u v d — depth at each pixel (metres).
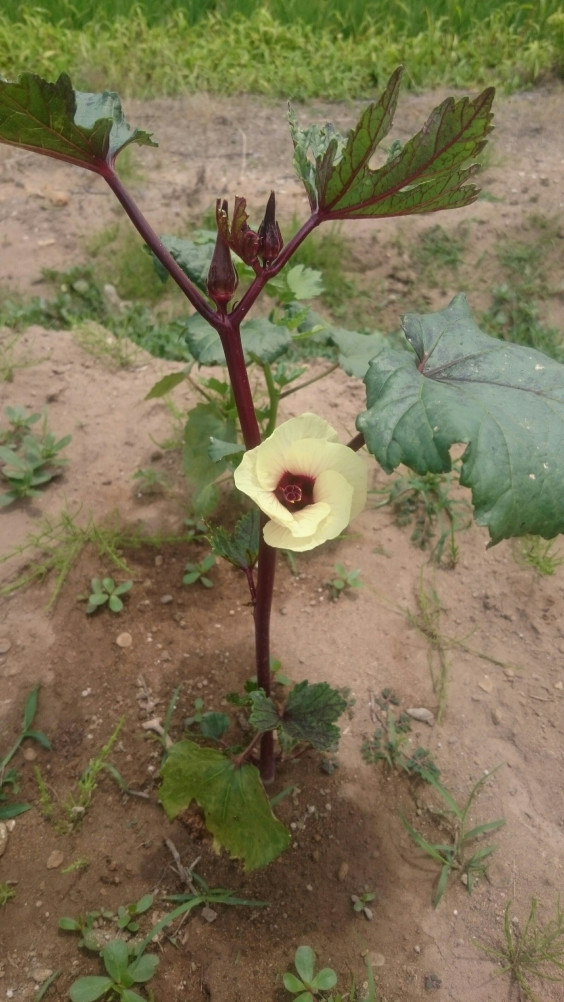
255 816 0.45
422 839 0.50
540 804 0.53
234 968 0.45
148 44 1.61
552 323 1.12
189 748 0.47
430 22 1.69
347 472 0.34
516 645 0.62
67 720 0.55
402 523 0.70
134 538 0.67
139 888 0.48
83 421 0.79
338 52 1.64
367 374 0.35
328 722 0.43
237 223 0.32
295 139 0.36
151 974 0.44
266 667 0.47
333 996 0.44
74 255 1.13
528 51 1.63
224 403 0.68
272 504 0.33
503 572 0.67
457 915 0.48
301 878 0.48
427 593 0.65
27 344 0.89
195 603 0.63
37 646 0.59
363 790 0.53
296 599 0.64
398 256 1.18
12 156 1.34
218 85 1.57
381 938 0.46
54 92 0.29
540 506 0.32
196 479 0.65
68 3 1.71
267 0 1.78
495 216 1.21
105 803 0.51
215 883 0.48
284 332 0.56
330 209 0.34
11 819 0.51
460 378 0.36
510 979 0.45
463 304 0.40
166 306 1.09
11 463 0.71
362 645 0.61
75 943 0.46
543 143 1.42
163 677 0.58
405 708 0.57
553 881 0.49
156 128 1.45
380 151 1.36
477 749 0.55
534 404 0.34
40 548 0.66
